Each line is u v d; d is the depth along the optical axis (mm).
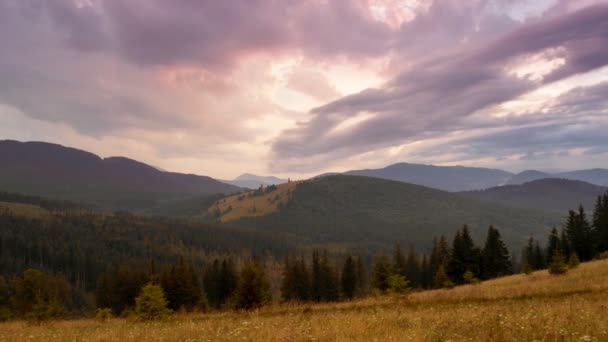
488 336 8625
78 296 117625
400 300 24844
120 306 77375
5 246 158250
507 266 72812
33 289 72938
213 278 78562
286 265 79438
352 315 14078
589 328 8922
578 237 77688
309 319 13672
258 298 44062
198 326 13102
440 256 80188
